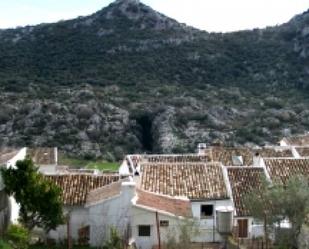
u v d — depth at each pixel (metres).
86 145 118.44
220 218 21.64
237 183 48.78
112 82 156.88
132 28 195.88
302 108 143.75
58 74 161.75
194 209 47.16
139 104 137.38
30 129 120.81
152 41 187.88
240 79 175.50
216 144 98.81
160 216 41.50
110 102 135.88
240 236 44.75
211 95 154.38
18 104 127.44
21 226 37.84
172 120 130.25
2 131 120.25
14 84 143.25
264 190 41.19
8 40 185.75
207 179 50.03
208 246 41.28
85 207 43.34
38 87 143.50
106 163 106.81
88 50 179.88
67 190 46.72
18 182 38.59
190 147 120.62
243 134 126.06
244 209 45.28
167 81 166.62
